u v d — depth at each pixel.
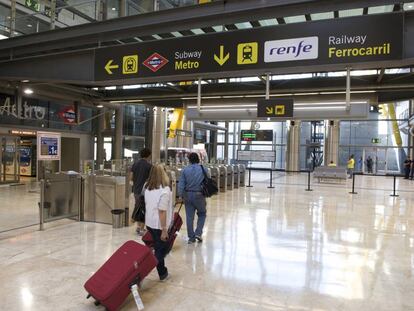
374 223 7.68
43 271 4.34
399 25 5.49
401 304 3.63
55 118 17.08
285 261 4.93
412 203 10.85
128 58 7.38
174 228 4.65
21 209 8.59
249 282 4.14
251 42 6.39
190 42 6.83
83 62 8.27
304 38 6.01
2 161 14.10
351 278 4.34
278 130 32.41
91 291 3.40
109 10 8.55
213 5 7.09
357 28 5.69
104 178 7.11
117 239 5.87
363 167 27.92
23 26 9.55
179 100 14.88
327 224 7.48
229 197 11.66
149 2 7.85
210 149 33.69
